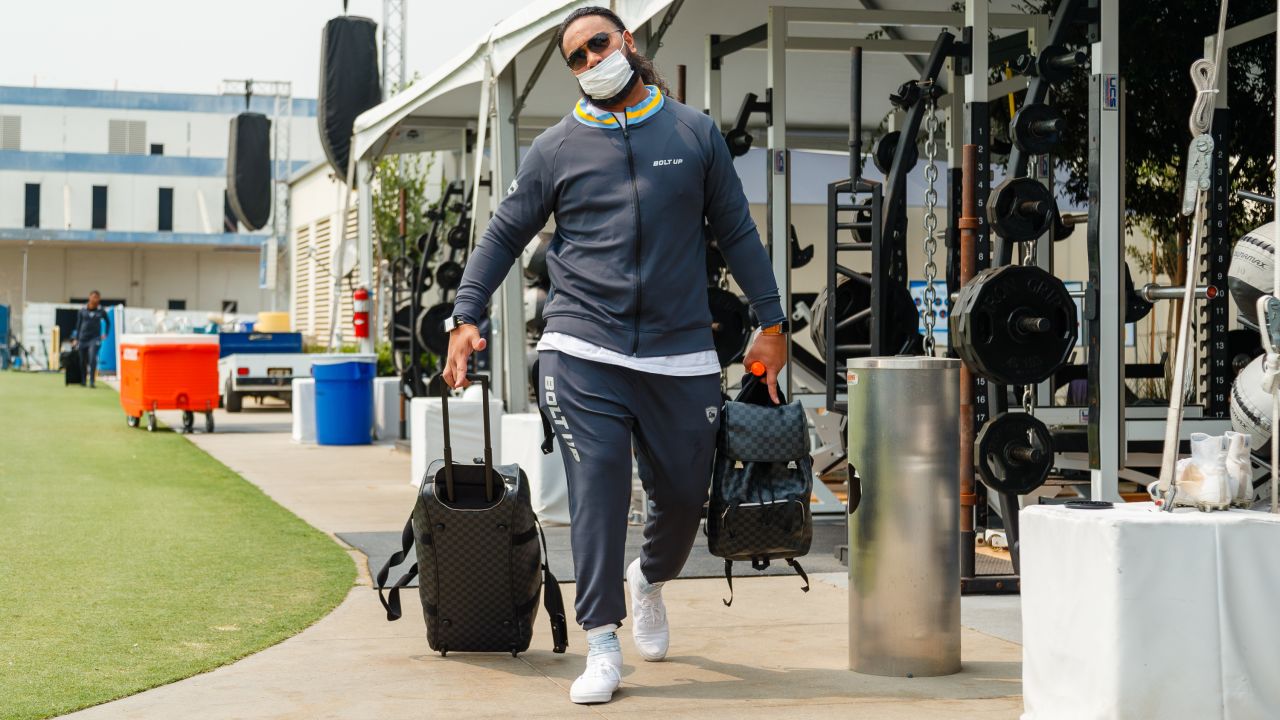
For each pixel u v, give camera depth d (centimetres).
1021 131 511
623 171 360
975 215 529
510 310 869
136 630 446
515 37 816
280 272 3472
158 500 830
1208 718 287
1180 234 1002
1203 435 307
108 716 337
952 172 612
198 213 5619
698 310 365
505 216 375
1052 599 308
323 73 1595
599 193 360
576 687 349
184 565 584
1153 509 308
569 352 360
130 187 5584
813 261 1459
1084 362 989
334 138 1596
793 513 370
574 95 1111
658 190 359
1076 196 1028
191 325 2331
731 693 359
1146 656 287
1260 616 288
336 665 396
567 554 627
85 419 1620
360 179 1363
